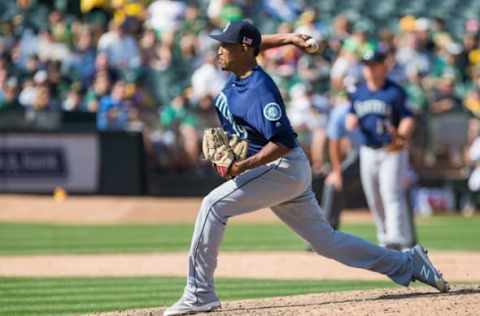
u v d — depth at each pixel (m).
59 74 67.12
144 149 63.56
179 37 72.31
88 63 68.62
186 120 63.97
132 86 65.00
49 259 42.47
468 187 67.62
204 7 77.81
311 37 25.06
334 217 45.50
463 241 50.78
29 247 47.44
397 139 41.03
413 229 42.56
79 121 63.38
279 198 23.83
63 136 63.16
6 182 62.91
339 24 74.06
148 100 66.69
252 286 33.28
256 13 77.06
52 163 63.12
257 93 23.09
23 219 59.62
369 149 41.72
